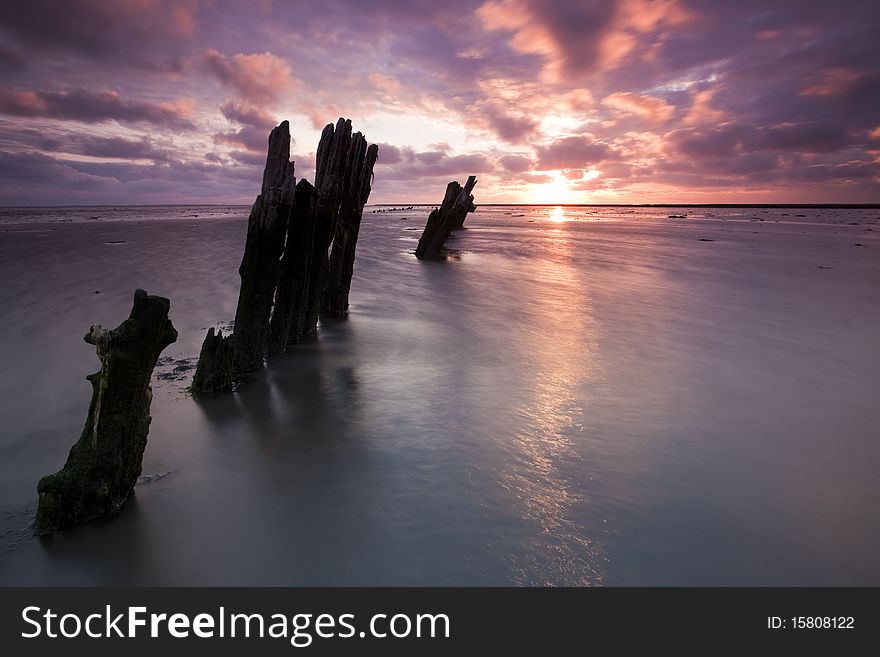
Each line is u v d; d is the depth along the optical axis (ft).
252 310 26.45
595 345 32.81
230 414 21.76
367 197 39.86
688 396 24.54
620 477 17.43
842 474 17.97
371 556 13.57
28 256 63.62
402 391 24.59
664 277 62.95
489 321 38.52
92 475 14.38
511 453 18.86
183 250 72.23
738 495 16.57
